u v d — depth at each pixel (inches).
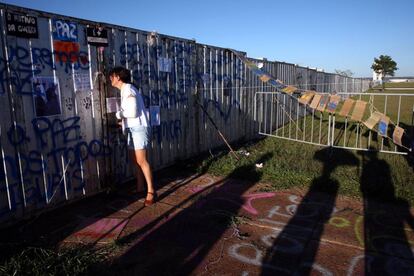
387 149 331.6
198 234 154.3
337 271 126.1
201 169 249.8
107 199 195.2
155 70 237.0
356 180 225.8
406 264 130.6
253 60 393.4
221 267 128.6
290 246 144.2
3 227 153.7
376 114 270.2
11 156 152.7
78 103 181.3
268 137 402.6
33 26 156.4
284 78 500.4
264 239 150.3
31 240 145.5
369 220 169.9
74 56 177.0
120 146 212.5
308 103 303.1
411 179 227.9
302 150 319.0
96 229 157.8
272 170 244.1
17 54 151.2
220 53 320.8
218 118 327.0
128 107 178.5
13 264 124.0
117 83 184.1
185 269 127.1
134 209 181.9
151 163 241.0
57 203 176.7
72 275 121.3
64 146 176.4
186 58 270.7
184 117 274.4
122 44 207.2
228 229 159.3
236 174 238.8
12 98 150.6
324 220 169.8
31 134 159.9
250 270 126.8
